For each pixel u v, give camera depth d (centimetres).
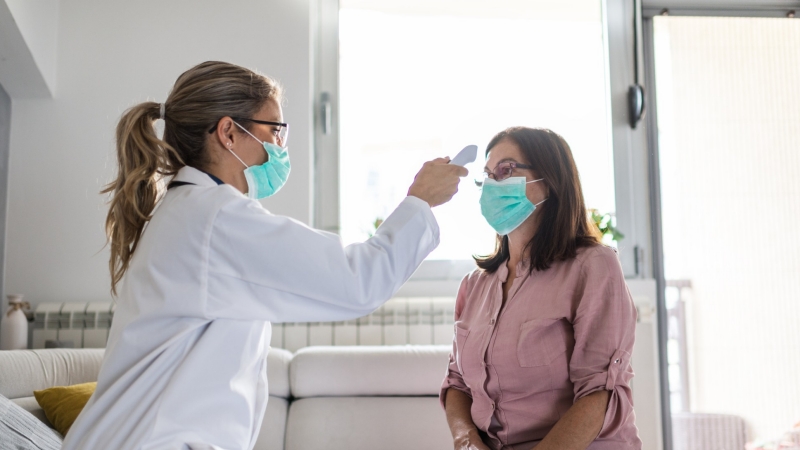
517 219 158
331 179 325
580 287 152
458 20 338
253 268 110
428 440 251
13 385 225
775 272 327
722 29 338
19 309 274
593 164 334
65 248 302
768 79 334
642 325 295
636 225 330
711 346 323
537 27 338
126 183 115
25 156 304
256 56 317
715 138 334
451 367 178
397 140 331
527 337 149
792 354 322
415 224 120
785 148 333
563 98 335
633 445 147
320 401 258
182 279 108
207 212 110
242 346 112
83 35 312
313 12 330
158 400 103
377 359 261
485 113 333
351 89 332
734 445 317
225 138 122
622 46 336
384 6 337
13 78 292
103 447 102
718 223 330
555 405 150
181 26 316
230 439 107
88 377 250
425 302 296
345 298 112
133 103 310
